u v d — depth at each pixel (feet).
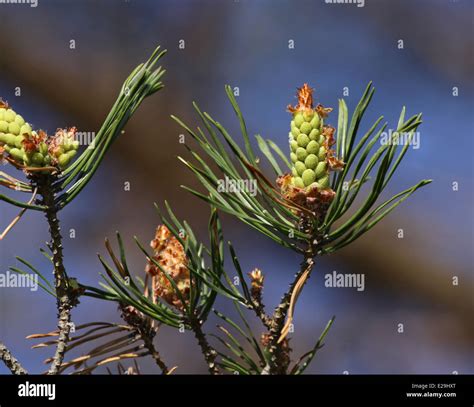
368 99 1.82
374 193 1.80
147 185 3.24
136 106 1.84
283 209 1.84
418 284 3.26
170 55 3.39
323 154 1.81
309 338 3.24
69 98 3.22
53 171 1.81
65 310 1.82
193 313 1.85
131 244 3.22
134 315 1.88
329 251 1.82
